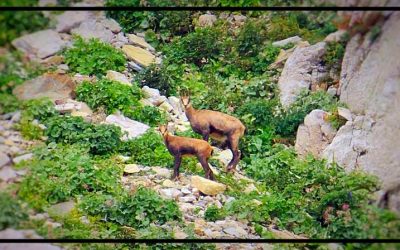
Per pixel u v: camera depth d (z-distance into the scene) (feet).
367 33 39.96
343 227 34.40
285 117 40.65
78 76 40.83
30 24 39.40
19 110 37.76
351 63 40.60
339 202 35.55
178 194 35.83
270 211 35.73
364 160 37.73
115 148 37.83
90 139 37.45
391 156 36.52
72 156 35.96
